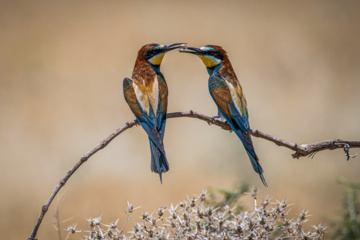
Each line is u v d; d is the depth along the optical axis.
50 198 4.70
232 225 4.57
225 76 7.46
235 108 7.14
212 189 6.61
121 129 5.05
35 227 4.61
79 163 4.84
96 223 4.67
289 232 4.63
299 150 5.25
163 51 7.36
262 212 4.58
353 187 6.31
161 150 6.44
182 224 4.57
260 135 5.30
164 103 6.89
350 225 5.88
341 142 5.25
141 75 7.13
